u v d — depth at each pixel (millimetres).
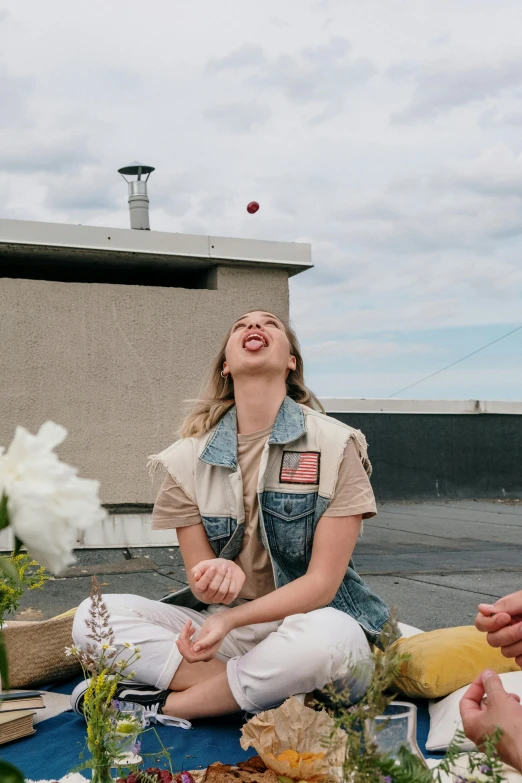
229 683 2508
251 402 2756
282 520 2637
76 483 865
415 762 1197
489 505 12305
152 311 6715
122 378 6613
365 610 2713
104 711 1748
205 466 2744
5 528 869
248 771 1935
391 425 12852
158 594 4777
